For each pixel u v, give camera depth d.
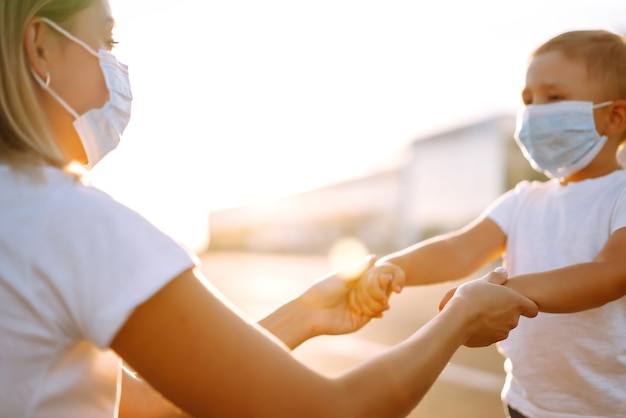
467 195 22.17
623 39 2.00
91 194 0.89
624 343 1.67
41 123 0.97
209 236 59.59
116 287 0.82
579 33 2.02
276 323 1.61
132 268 0.83
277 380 0.87
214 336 0.86
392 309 11.64
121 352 0.86
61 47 1.07
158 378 0.86
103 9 1.12
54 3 1.04
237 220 55.97
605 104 1.91
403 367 0.97
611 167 1.97
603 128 1.93
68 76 1.09
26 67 0.99
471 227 2.09
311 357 6.98
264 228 49.72
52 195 0.87
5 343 0.83
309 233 41.81
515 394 1.85
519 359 1.82
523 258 1.96
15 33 0.98
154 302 0.84
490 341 1.19
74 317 0.83
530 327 1.79
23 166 0.89
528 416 1.78
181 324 0.85
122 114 1.17
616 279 1.54
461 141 22.45
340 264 27.69
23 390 0.84
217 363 0.85
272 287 16.08
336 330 1.66
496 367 6.47
